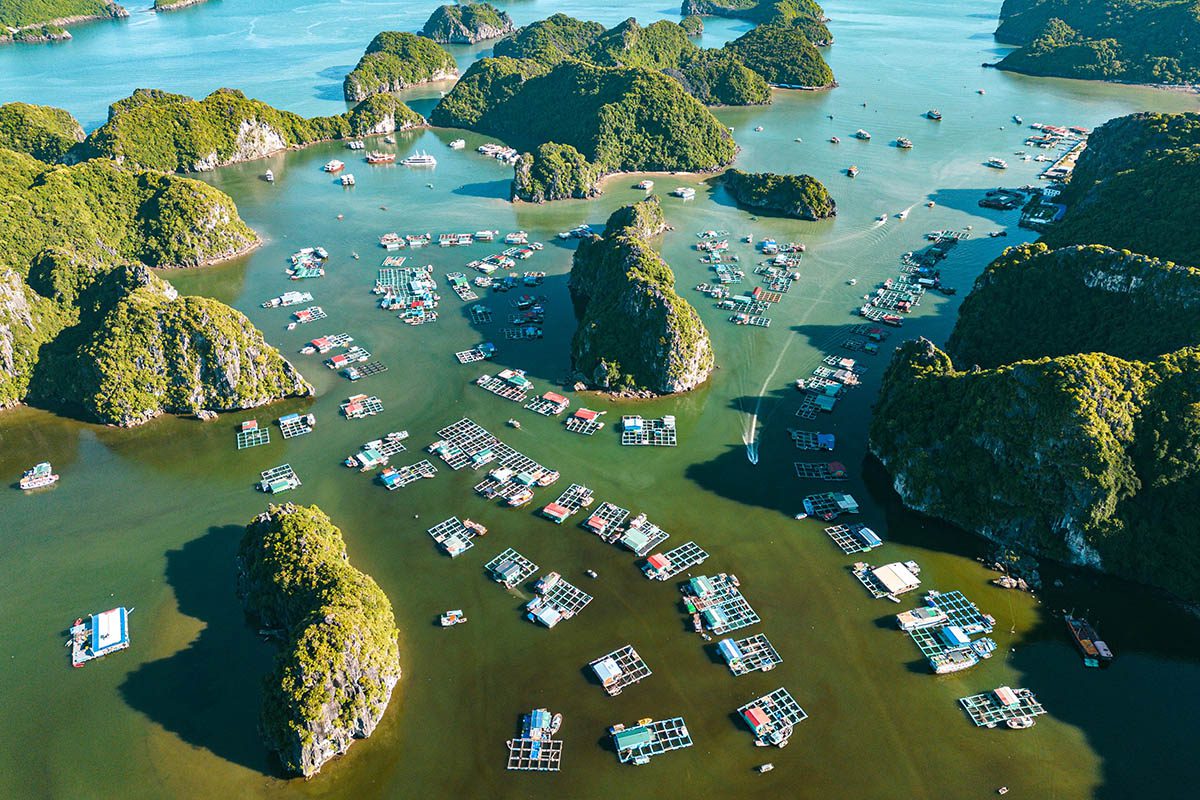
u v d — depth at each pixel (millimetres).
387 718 124750
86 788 115188
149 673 131875
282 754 116000
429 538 159250
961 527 160750
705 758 118562
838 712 125562
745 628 139375
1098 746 121062
